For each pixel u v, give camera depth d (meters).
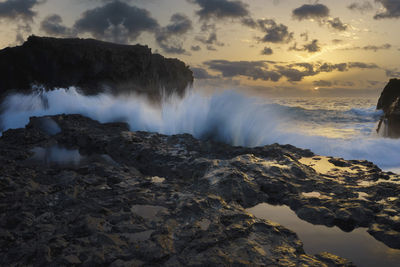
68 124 10.01
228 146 7.41
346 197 4.14
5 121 15.05
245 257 2.54
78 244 2.71
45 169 5.50
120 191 4.25
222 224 3.16
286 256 2.59
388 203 3.82
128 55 21.53
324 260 2.54
